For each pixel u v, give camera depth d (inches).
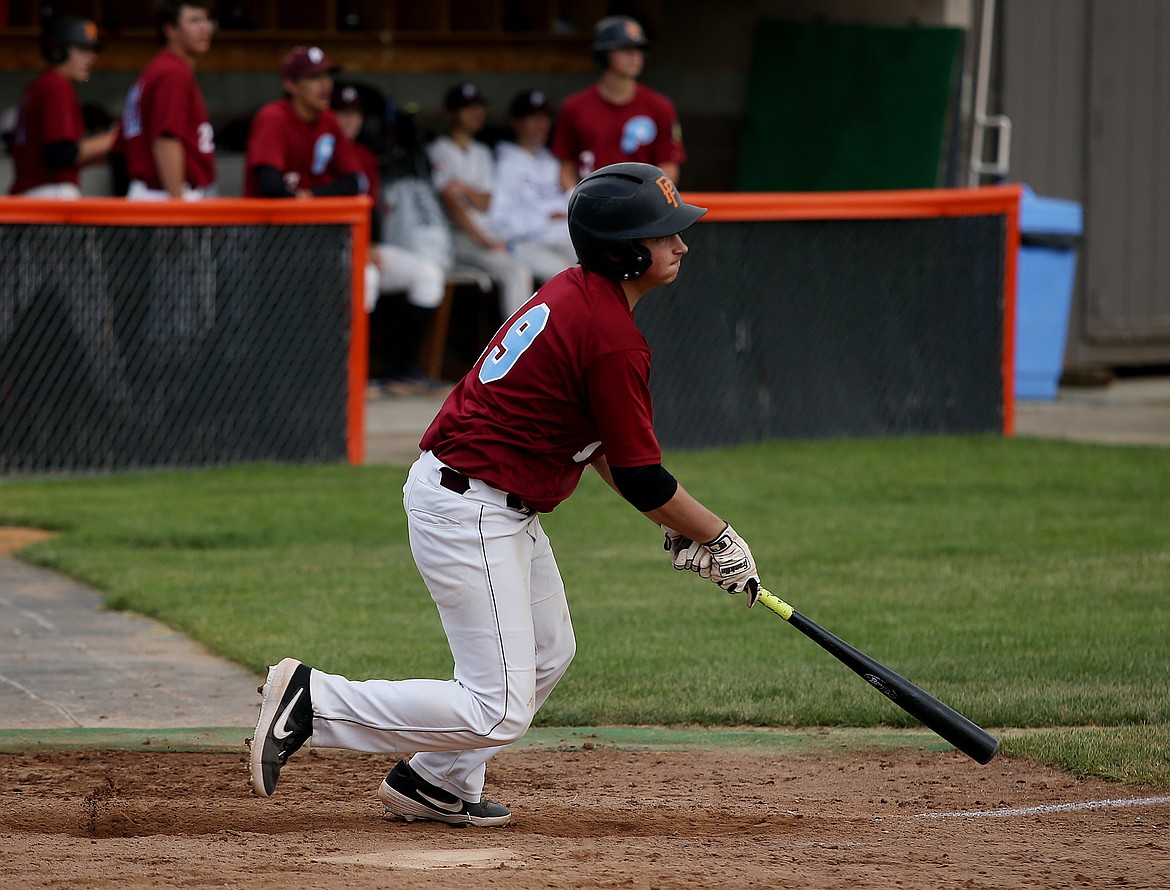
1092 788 626.8
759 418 1505.9
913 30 1902.1
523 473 519.5
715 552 529.3
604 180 512.1
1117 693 743.7
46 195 1465.3
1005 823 578.6
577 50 2031.3
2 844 532.7
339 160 1476.4
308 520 1164.5
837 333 1517.0
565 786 638.5
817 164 1985.7
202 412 1354.6
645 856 523.2
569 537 1146.0
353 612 913.5
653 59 2122.3
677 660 824.3
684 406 1472.7
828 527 1159.6
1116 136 1940.2
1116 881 495.8
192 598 942.4
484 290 1820.9
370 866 500.1
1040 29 1886.1
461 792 571.2
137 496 1239.5
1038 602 940.0
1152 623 886.4
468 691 530.3
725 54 2128.4
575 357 505.7
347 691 530.0
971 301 1552.7
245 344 1357.0
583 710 741.3
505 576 522.9
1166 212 1983.3
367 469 1371.8
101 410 1321.4
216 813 591.2
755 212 1464.1
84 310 1302.9
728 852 532.1
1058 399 1878.7
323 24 1920.5
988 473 1371.8
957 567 1035.9
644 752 690.8
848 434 1537.9
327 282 1371.8
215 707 750.5
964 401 1566.2
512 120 1844.2
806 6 2058.3
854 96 1958.7
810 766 668.1
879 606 930.7
